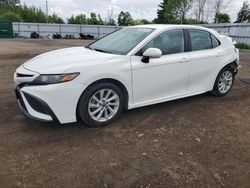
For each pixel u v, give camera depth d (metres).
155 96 4.72
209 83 5.59
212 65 5.48
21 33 47.53
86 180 2.91
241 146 3.82
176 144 3.76
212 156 3.51
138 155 3.43
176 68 4.82
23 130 3.99
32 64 4.08
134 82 4.33
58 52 4.65
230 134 4.18
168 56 4.72
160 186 2.87
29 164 3.15
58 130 4.02
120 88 4.29
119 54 4.31
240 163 3.38
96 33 51.59
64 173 3.01
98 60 4.02
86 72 3.81
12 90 5.99
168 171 3.12
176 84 4.95
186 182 2.95
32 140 3.70
